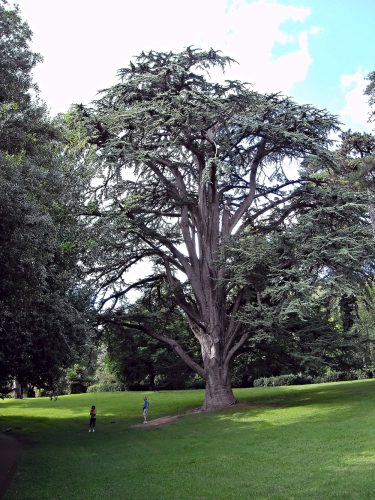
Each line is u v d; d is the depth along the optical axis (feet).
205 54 86.17
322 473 36.96
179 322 135.03
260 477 38.24
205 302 89.66
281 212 92.38
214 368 86.63
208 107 79.15
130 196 89.15
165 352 155.43
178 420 77.10
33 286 43.16
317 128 85.05
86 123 81.00
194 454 50.78
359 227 76.43
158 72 85.10
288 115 82.84
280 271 72.69
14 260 39.11
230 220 93.71
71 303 63.05
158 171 92.63
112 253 89.10
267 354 90.33
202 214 93.20
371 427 52.03
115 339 100.99
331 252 72.54
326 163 87.86
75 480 42.75
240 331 87.35
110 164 78.48
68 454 57.41
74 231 66.80
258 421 66.49
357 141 113.60
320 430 54.65
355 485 32.27
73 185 64.13
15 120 47.98
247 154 92.17
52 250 48.55
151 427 74.59
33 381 67.15
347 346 78.33
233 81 82.43
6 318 49.78
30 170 43.68
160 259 100.17
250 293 81.25
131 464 48.49
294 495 31.91
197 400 112.27
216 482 38.11
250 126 81.56
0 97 47.03
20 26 47.80
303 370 85.81
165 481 40.06
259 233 91.09
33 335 58.18
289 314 73.41
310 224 77.15
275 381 157.99
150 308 106.83
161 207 98.27
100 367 207.21
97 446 62.28
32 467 49.80
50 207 53.31
